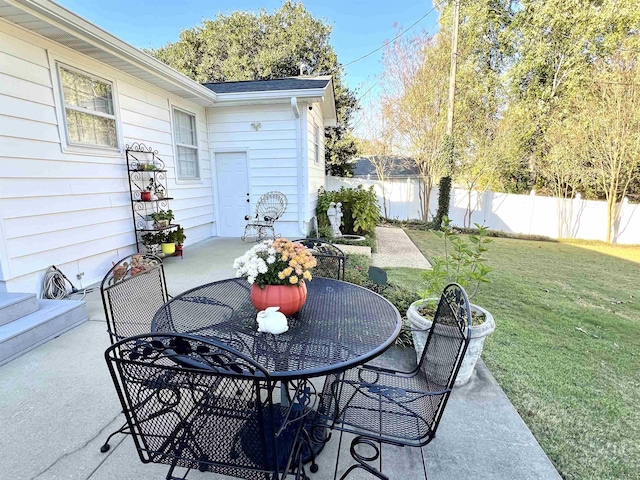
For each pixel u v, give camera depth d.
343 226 8.05
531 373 2.43
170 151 5.72
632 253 7.33
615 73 8.20
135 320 2.43
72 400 1.96
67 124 3.71
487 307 3.79
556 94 11.51
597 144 8.55
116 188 4.49
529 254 7.02
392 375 1.88
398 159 11.85
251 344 1.47
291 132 6.71
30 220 3.30
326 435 1.69
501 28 12.56
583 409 2.04
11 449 1.60
